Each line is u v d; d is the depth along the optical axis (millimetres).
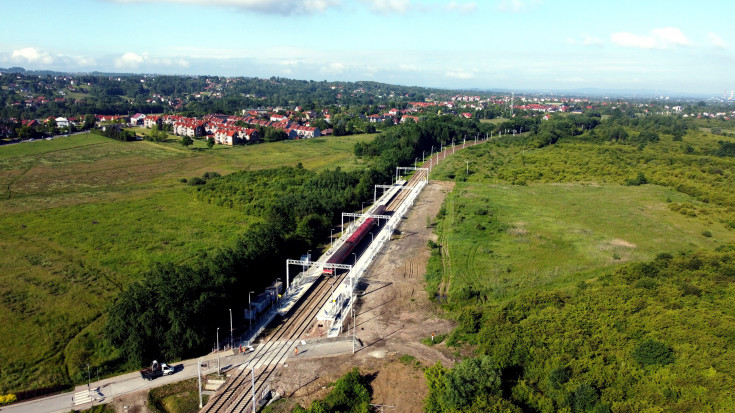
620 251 100188
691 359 57906
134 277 83562
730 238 108375
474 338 67688
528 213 129375
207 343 64688
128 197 137375
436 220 126500
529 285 85562
